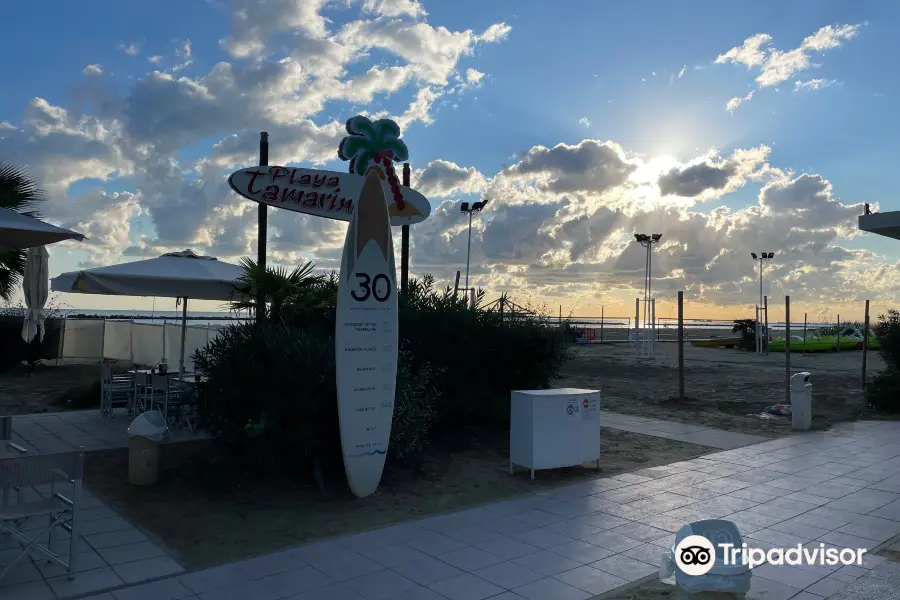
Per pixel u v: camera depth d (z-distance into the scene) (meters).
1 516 4.71
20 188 12.23
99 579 4.98
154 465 7.59
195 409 10.00
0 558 5.30
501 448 10.24
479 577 5.16
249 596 4.74
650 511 6.98
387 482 7.98
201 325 18.72
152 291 9.52
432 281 11.23
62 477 4.91
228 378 7.71
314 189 10.20
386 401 7.48
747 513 6.93
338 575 5.16
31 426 10.92
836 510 7.04
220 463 8.19
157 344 20.06
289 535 6.14
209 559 5.48
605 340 51.09
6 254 13.62
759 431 12.07
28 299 11.89
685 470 8.89
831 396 17.22
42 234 6.09
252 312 9.41
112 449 9.25
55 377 18.08
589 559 5.57
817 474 8.68
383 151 10.64
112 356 22.75
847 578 5.19
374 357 7.39
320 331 8.86
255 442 7.71
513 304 11.80
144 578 5.03
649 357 32.66
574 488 7.93
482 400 11.18
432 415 9.27
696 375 23.62
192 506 6.90
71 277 9.68
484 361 11.09
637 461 9.48
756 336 39.34
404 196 10.80
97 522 6.32
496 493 7.70
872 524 6.56
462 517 6.74
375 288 7.44
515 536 6.16
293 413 7.60
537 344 11.39
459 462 9.23
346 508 7.02
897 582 5.11
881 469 8.97
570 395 8.51
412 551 5.73
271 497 7.30
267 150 10.16
